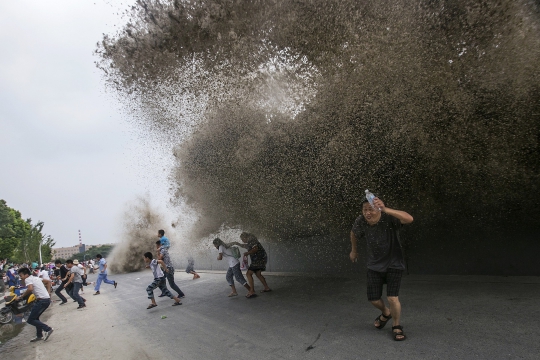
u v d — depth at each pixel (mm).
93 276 24359
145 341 4867
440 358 2928
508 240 5387
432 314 4129
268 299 6512
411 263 6559
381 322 3867
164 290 7492
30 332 7125
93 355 4594
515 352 2854
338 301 5520
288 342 3900
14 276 17672
